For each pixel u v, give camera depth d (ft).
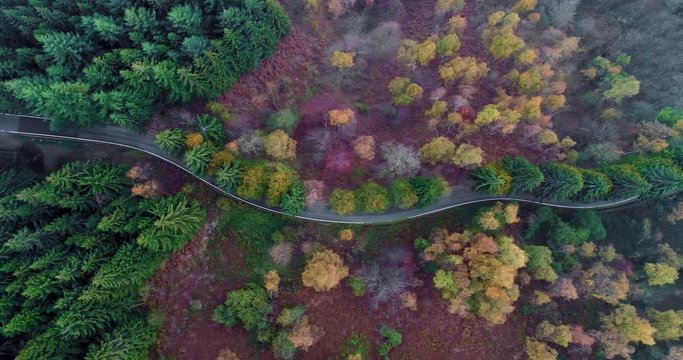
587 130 245.24
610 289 199.93
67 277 160.66
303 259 211.82
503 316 191.62
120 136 225.35
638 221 237.25
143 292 186.50
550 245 219.61
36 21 197.98
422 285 211.41
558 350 206.80
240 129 221.66
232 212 215.92
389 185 221.66
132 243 178.81
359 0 272.31
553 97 230.68
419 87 230.07
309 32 259.80
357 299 207.82
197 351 190.29
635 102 253.44
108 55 191.93
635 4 272.92
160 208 186.39
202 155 194.08
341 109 244.42
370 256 219.41
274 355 191.21
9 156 219.20
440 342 205.67
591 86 261.65
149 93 201.46
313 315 202.59
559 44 245.24
